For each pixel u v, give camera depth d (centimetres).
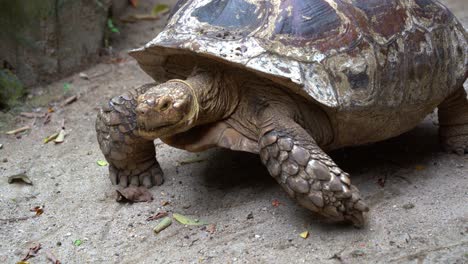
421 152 163
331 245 136
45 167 171
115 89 209
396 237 137
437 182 151
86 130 187
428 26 150
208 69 141
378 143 167
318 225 141
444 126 162
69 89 211
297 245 137
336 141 147
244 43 137
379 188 151
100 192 158
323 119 143
